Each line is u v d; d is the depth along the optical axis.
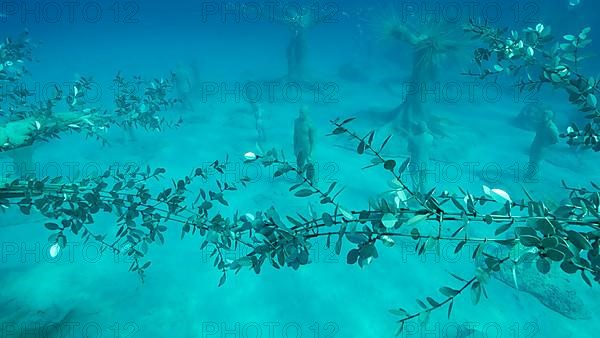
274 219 2.37
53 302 6.76
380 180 11.73
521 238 1.82
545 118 10.93
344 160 13.03
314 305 6.98
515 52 3.77
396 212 2.07
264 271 7.70
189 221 3.68
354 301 7.09
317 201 10.37
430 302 2.12
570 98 3.66
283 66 28.22
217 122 16.44
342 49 35.16
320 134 15.28
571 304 6.87
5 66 7.16
